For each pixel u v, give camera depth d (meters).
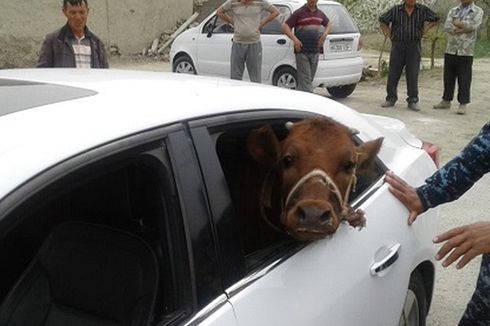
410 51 10.89
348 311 2.32
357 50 11.55
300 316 2.07
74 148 1.58
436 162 3.57
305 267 2.20
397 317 2.81
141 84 2.20
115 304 2.00
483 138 2.47
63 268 2.14
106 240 2.09
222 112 2.10
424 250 3.08
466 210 6.17
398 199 2.82
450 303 4.31
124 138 1.69
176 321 1.76
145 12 18.97
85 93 1.96
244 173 2.59
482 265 2.53
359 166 2.46
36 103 1.80
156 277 1.93
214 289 1.85
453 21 10.59
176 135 1.85
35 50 16.05
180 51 12.84
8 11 15.35
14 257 2.30
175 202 1.80
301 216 2.01
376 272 2.53
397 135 3.38
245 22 9.70
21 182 1.45
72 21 5.26
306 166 2.09
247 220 2.50
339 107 2.94
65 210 2.25
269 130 2.25
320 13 10.34
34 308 2.15
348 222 2.40
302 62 10.37
